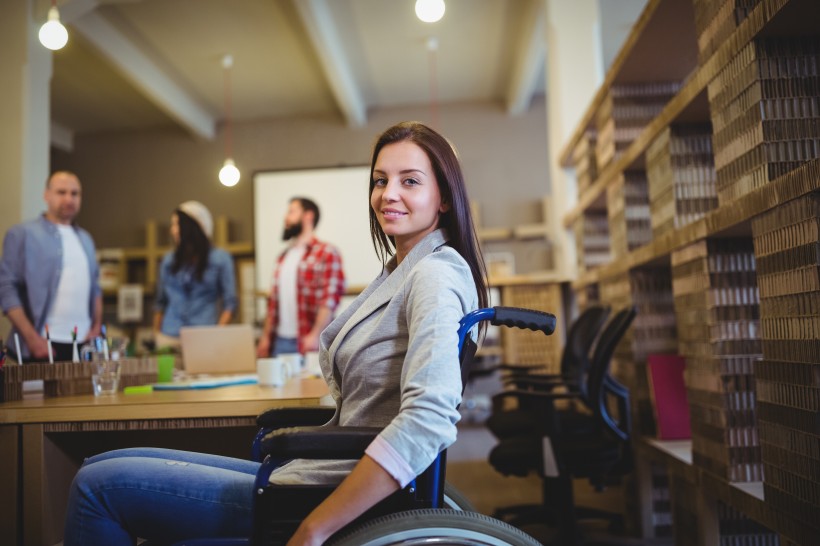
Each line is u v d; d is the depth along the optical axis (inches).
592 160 150.6
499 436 116.9
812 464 51.7
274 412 50.4
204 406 59.9
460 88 298.5
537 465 95.3
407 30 240.2
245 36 239.9
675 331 105.7
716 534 77.7
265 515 39.9
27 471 59.9
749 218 61.2
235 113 315.6
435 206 47.6
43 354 119.0
